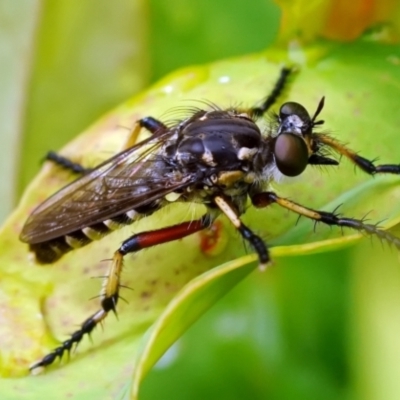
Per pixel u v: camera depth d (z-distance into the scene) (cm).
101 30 16
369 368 15
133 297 14
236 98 15
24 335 14
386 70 15
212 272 13
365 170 14
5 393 14
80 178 15
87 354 14
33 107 16
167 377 16
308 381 16
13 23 16
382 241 14
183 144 15
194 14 17
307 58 15
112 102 16
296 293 16
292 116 15
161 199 15
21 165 16
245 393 16
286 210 15
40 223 15
